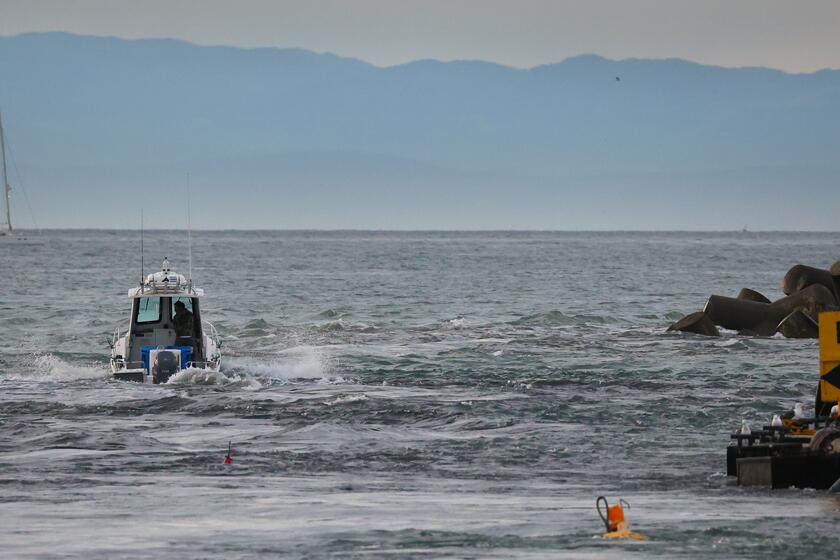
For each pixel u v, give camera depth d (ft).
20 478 243.60
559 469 258.57
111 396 390.21
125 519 197.47
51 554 169.07
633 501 215.31
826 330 241.35
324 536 182.29
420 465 264.31
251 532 185.98
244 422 336.90
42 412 357.41
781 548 171.83
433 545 175.42
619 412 348.79
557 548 172.86
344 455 277.23
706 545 173.88
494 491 229.86
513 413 348.38
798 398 385.09
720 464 263.29
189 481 240.73
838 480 225.56
